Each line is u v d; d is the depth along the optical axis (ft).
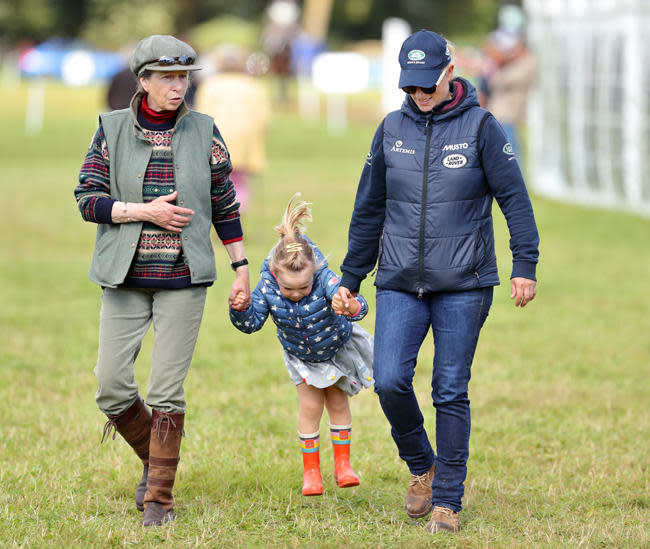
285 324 34.09
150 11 439.63
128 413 34.09
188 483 37.17
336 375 34.50
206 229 33.24
